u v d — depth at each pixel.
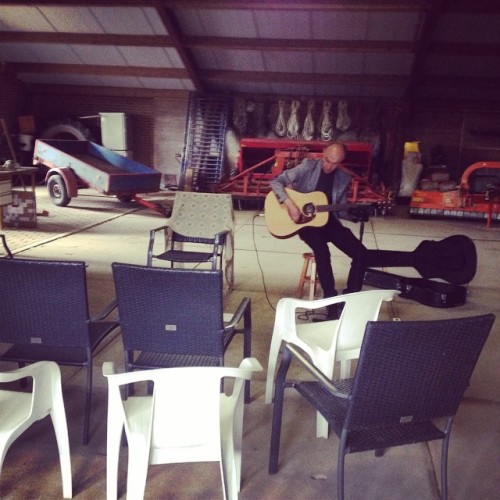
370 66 10.53
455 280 4.60
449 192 9.34
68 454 2.02
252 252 6.46
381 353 1.67
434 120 11.83
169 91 12.41
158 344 2.32
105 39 10.37
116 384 1.78
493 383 3.17
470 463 2.36
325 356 2.48
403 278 4.87
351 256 4.25
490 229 8.78
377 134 11.69
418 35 9.20
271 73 11.18
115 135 12.41
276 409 2.20
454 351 1.74
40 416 1.92
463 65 10.23
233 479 1.85
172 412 1.71
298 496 2.11
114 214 8.86
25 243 6.40
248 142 10.32
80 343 2.36
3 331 2.35
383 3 8.09
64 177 8.97
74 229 7.43
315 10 8.86
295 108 11.73
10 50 11.47
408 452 2.43
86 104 13.11
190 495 2.09
